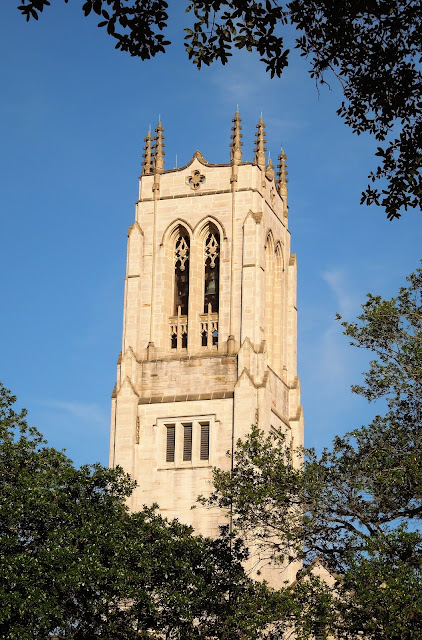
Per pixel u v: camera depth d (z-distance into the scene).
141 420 125.06
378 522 73.50
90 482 84.62
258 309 126.44
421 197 49.00
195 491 121.12
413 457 71.94
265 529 80.00
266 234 132.50
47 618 76.00
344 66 47.22
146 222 132.62
